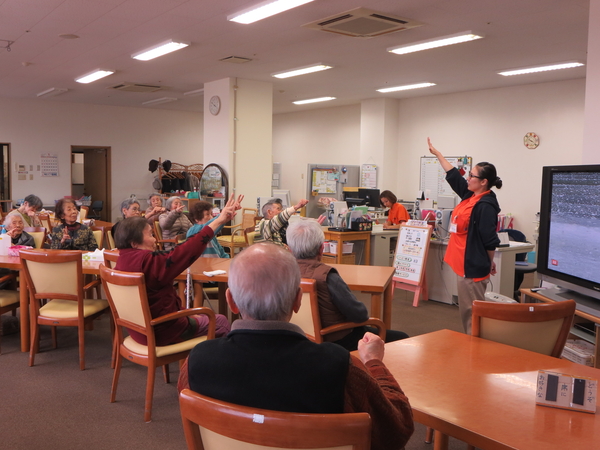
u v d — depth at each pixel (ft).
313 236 9.09
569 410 4.88
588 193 10.17
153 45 22.02
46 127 40.47
